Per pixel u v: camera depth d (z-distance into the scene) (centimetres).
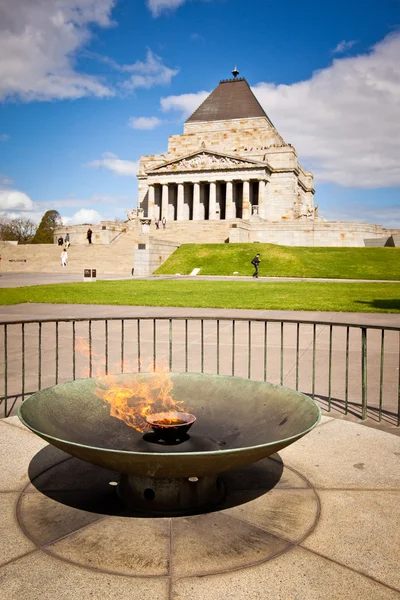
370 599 379
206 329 1784
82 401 607
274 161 9625
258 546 446
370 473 599
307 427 494
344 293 3072
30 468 609
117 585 393
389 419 825
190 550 439
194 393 657
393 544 452
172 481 501
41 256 6906
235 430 568
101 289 3369
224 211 10400
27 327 1806
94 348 1448
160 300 2616
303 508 515
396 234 7781
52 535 461
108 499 530
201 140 10456
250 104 10644
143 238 5316
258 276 4916
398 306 2377
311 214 9731
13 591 386
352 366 1219
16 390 984
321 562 424
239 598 379
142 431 564
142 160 10806
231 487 560
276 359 1293
